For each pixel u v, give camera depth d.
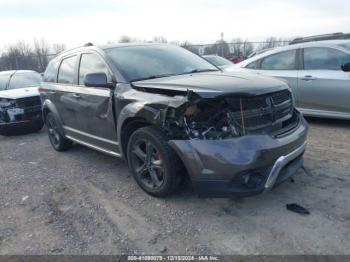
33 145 6.75
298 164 3.61
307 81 6.19
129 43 4.91
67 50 5.62
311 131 6.04
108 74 4.23
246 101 3.13
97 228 3.29
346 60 5.80
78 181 4.52
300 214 3.22
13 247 3.07
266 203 3.48
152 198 3.79
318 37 9.62
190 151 3.12
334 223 3.04
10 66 20.73
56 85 5.46
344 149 4.95
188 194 3.79
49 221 3.50
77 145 6.35
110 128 4.24
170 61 4.58
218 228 3.12
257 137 3.08
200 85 3.31
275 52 6.76
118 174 4.64
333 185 3.77
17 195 4.22
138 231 3.18
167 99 3.30
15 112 7.53
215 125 3.14
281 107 3.46
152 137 3.46
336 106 5.95
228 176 3.00
